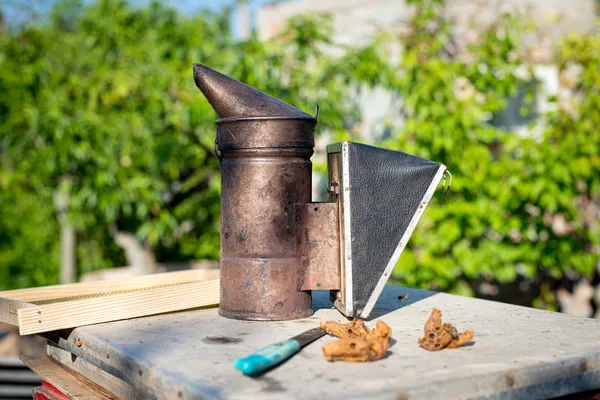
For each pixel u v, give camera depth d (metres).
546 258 1.95
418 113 1.95
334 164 0.94
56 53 2.30
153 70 2.09
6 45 2.28
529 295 2.16
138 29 2.27
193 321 0.92
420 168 0.92
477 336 0.84
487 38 1.96
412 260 1.87
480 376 0.69
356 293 0.90
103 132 2.12
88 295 1.08
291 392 0.65
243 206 0.92
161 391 0.71
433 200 1.91
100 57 2.25
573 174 1.89
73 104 2.15
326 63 1.97
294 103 1.99
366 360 0.74
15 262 2.99
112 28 2.21
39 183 2.30
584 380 0.75
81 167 2.19
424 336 0.79
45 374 0.95
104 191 2.16
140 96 2.17
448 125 1.88
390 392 0.65
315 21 2.04
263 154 0.91
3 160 2.43
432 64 1.91
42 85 2.19
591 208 2.10
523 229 1.94
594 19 2.18
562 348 0.78
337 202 0.93
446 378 0.68
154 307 0.94
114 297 0.92
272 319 0.92
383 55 1.99
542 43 2.13
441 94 1.92
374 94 2.13
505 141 1.91
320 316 0.95
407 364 0.73
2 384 1.50
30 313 0.86
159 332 0.86
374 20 2.23
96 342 0.83
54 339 0.96
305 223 0.92
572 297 2.15
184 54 2.12
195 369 0.72
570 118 1.93
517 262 2.01
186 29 2.15
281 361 0.74
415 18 2.00
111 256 2.89
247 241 0.92
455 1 2.12
